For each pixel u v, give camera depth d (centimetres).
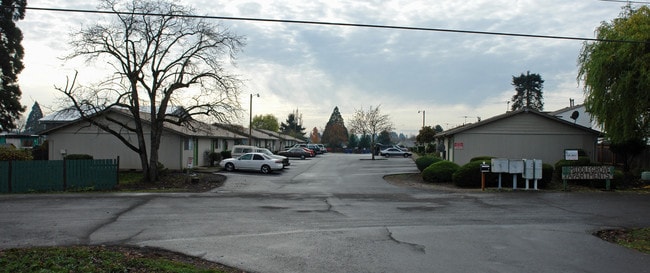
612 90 2139
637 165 2705
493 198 1617
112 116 2961
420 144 7494
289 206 1389
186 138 3061
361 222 1121
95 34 2109
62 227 1024
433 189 1927
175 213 1234
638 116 2138
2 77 3822
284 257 782
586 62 2333
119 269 651
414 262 758
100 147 3000
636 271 718
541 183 1964
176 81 2277
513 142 2727
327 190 1881
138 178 2452
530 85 7169
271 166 2856
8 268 642
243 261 754
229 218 1161
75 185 1956
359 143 9925
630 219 1192
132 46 2180
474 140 2739
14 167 1877
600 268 733
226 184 2144
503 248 859
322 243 886
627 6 2241
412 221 1141
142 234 955
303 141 10344
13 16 3775
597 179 1948
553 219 1188
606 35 2191
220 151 3972
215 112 2308
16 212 1239
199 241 892
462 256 800
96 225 1050
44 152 3350
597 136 2702
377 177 2561
